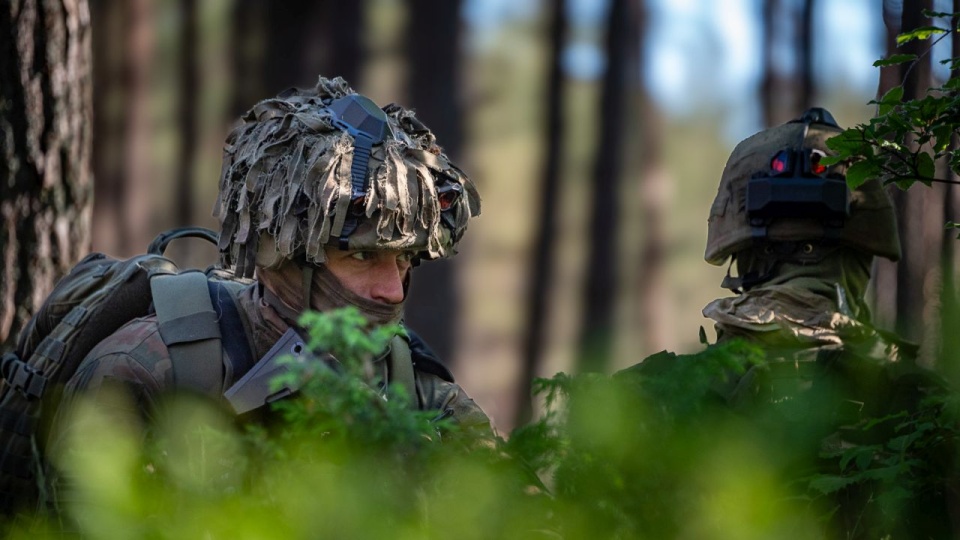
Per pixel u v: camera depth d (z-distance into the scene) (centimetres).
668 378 457
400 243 722
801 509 637
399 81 4447
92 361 711
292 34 4328
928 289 923
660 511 440
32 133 1011
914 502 653
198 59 4250
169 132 4216
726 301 846
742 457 467
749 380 713
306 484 410
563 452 448
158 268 761
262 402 696
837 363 751
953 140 796
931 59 945
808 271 851
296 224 712
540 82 4856
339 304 730
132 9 4081
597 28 4806
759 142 884
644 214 4672
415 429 437
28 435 726
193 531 404
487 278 5150
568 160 4744
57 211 1023
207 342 712
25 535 592
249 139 741
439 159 762
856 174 699
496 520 429
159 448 448
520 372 4519
